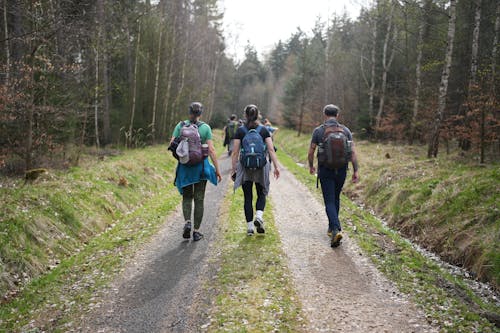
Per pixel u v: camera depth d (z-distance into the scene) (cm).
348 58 3125
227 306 368
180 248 545
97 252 548
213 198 877
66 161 1091
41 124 1041
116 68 2384
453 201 749
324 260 502
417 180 940
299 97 3950
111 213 758
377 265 489
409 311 367
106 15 1555
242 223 654
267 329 327
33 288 443
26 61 977
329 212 544
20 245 512
